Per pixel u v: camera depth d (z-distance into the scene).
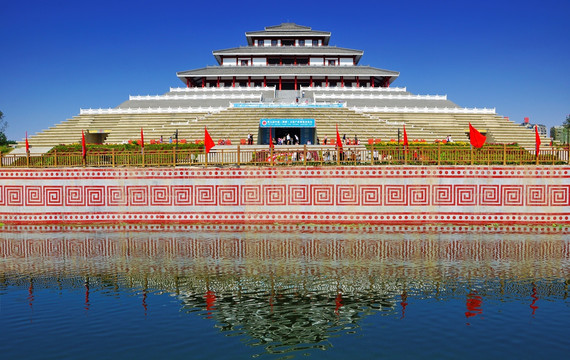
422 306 13.72
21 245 21.81
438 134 59.78
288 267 17.67
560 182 26.33
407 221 26.92
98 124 64.25
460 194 26.73
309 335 11.88
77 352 11.00
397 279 16.17
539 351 10.95
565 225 26.28
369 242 22.14
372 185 27.02
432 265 17.89
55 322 12.75
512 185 26.53
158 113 66.56
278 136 62.72
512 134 62.59
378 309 13.54
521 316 12.98
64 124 65.25
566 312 13.23
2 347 11.25
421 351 10.96
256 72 83.81
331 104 63.50
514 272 16.91
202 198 27.70
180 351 11.05
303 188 27.31
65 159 29.27
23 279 16.41
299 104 63.56
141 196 27.89
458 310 13.41
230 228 25.98
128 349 11.15
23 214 28.25
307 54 89.31
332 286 15.48
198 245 21.62
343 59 91.00
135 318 13.02
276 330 12.20
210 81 88.00
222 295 14.72
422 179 26.81
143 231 25.23
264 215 27.53
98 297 14.64
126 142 57.34
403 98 74.38
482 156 27.42
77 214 28.11
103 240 22.89
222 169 27.55
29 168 28.22
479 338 11.64
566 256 19.22
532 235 23.70
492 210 26.62
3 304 14.06
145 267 17.78
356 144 49.81
